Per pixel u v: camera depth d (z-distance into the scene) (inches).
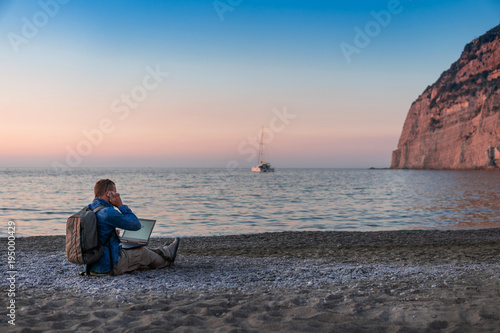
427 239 496.7
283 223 709.3
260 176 4192.9
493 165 5590.6
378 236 520.1
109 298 176.6
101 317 147.5
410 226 667.4
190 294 187.5
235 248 422.9
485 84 6422.2
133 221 217.5
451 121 6860.2
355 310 156.1
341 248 426.3
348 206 1015.6
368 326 135.2
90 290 192.7
